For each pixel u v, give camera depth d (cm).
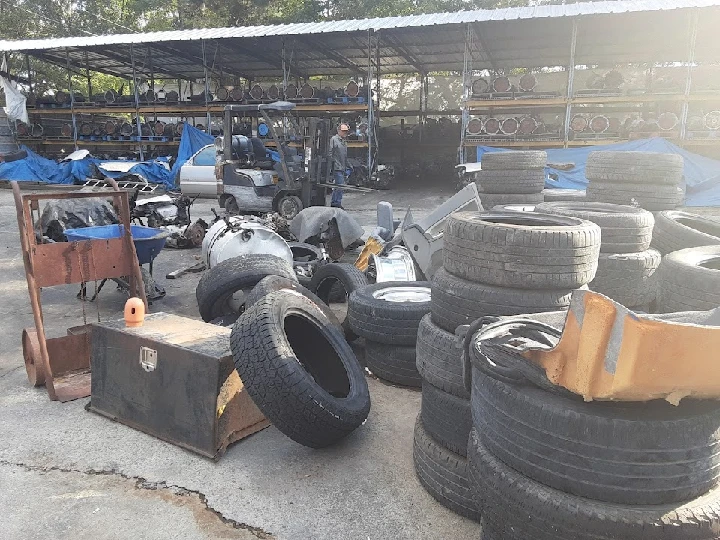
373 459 320
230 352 320
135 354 342
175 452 322
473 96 1703
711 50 2027
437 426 289
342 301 616
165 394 330
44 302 622
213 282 474
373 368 433
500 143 1692
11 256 845
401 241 616
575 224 297
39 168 1838
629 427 182
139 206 952
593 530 185
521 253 265
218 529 259
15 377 421
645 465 183
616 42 1919
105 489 287
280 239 615
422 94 2617
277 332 309
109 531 256
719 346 156
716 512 184
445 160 2417
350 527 262
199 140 1812
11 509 269
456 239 287
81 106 2125
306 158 1093
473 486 224
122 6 3334
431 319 311
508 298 270
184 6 3023
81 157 1853
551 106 1722
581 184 1298
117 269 433
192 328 362
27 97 2178
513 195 708
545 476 196
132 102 2089
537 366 196
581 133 1652
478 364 218
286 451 325
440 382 283
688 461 184
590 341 170
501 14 1672
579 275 267
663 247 445
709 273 326
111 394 356
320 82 2655
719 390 169
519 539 203
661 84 1614
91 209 724
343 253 797
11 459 312
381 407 386
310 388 296
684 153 1309
